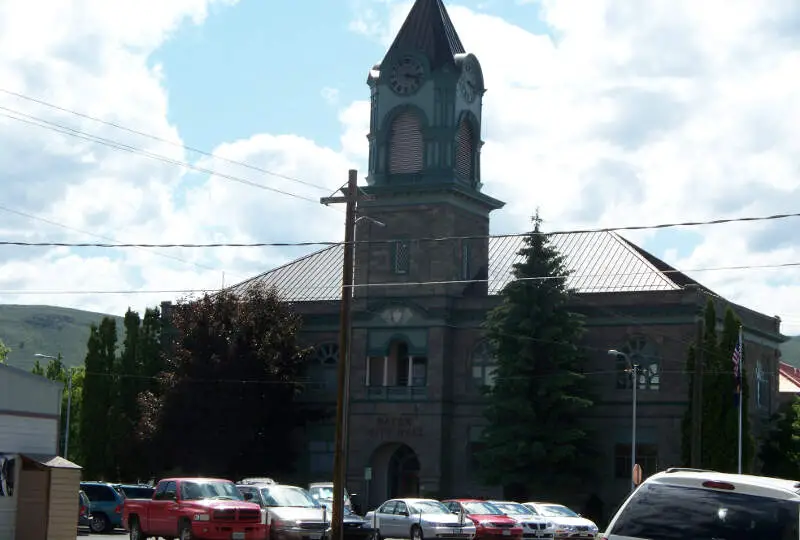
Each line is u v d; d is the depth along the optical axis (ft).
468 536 163.73
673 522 49.62
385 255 256.93
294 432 265.75
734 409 218.38
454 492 249.75
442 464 248.11
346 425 204.54
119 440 272.31
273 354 253.85
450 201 252.62
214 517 134.51
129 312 281.95
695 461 157.17
